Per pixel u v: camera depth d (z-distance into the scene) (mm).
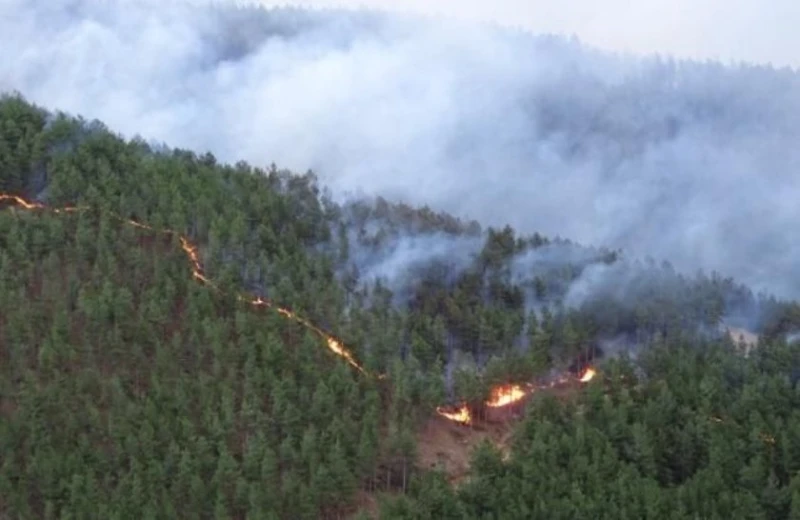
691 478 119188
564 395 132875
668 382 129625
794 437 121688
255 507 109312
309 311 134250
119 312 127812
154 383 120812
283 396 119688
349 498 113625
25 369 122375
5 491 110125
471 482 113938
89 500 108875
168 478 112250
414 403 125812
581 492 112625
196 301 131500
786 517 115625
